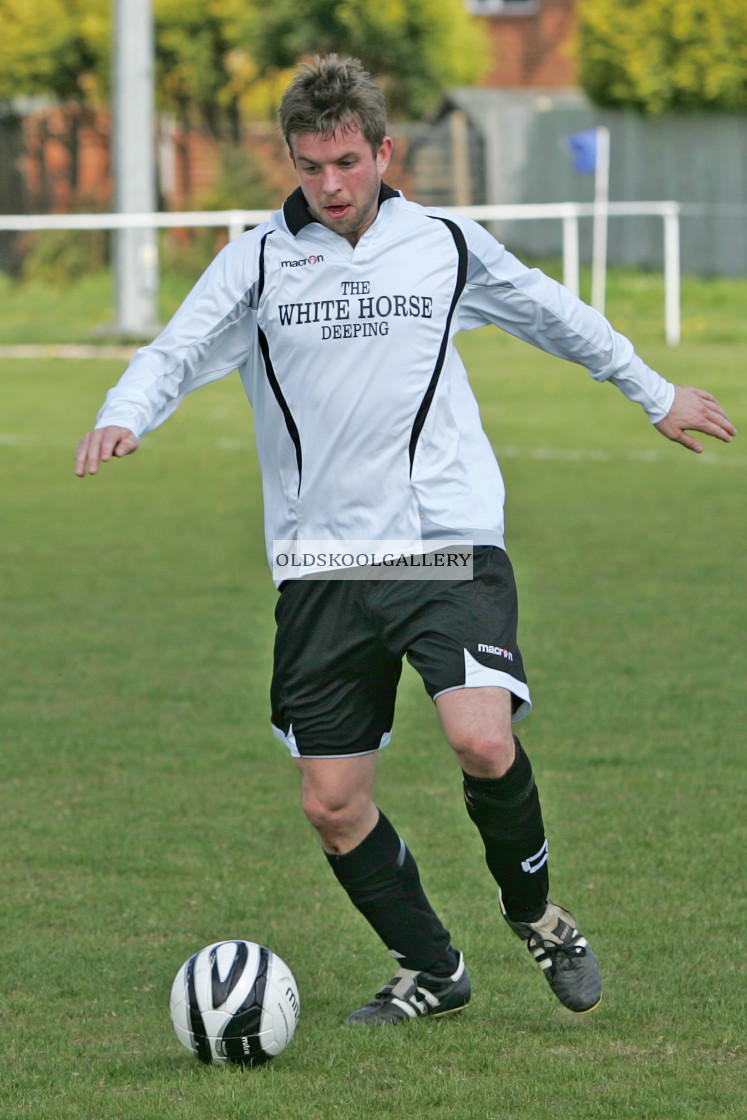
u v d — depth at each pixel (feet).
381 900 41.45
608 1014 42.27
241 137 336.70
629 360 42.32
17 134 344.28
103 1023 42.39
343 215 38.99
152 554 112.37
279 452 41.04
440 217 40.81
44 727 71.97
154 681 79.92
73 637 88.79
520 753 39.50
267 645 87.30
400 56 317.83
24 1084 38.47
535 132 324.80
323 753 41.01
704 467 147.33
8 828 58.65
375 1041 40.70
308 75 38.40
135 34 242.17
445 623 39.50
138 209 247.91
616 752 66.85
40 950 47.34
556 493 133.90
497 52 384.06
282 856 55.83
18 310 299.17
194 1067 39.55
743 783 62.80
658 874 53.01
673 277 245.45
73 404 193.47
